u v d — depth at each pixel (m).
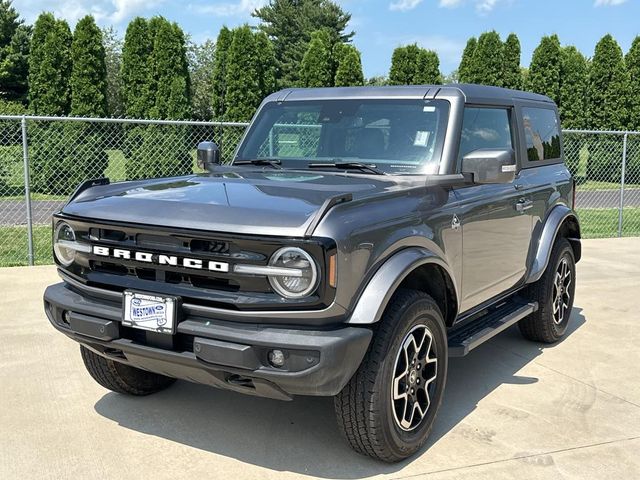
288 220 2.89
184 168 15.81
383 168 4.04
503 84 22.62
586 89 23.91
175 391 4.37
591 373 4.84
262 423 3.90
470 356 5.20
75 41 16.31
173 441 3.65
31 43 16.70
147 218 3.13
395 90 4.36
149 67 17.28
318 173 4.07
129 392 4.20
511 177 3.80
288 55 51.53
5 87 44.22
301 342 2.84
